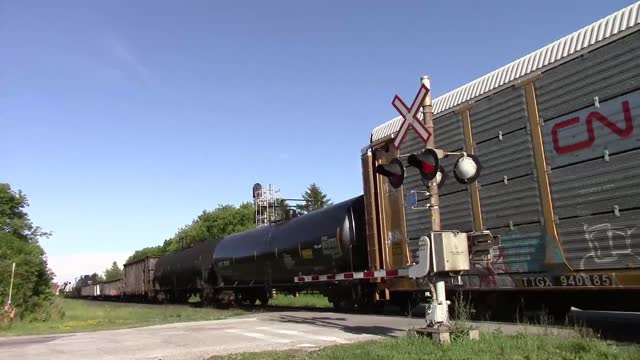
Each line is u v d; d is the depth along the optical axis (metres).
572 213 10.07
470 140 12.71
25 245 28.50
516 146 11.41
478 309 13.37
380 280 16.30
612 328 11.05
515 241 11.36
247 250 26.95
